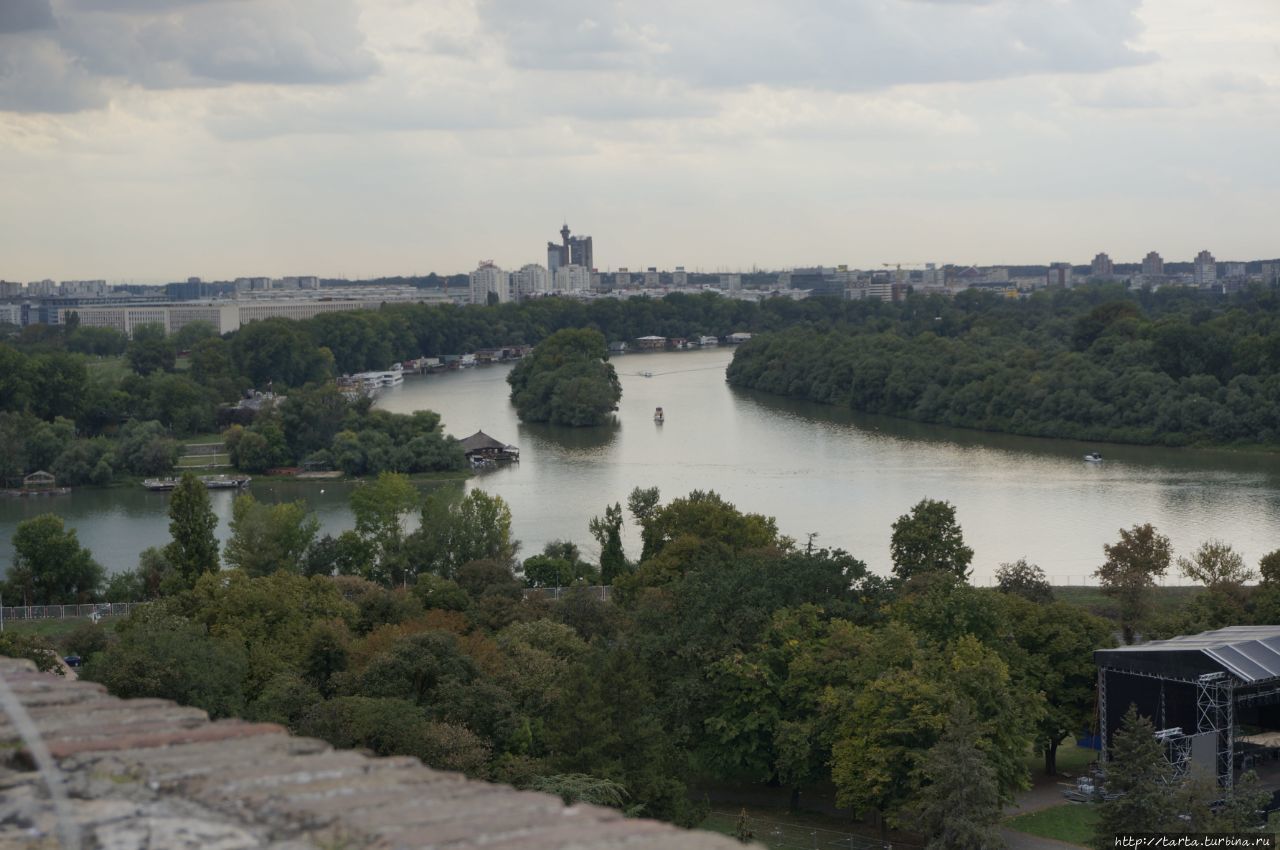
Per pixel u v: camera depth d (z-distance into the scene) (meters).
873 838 98.69
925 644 110.44
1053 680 114.19
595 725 89.00
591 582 173.25
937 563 151.12
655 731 91.81
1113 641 122.94
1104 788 91.56
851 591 128.88
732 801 109.94
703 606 117.88
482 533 176.75
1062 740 125.56
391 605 132.75
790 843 97.19
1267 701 111.19
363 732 86.19
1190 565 148.75
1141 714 107.19
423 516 179.88
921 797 90.00
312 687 102.31
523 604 142.62
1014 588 139.62
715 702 108.12
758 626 114.94
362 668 103.88
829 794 111.69
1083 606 154.62
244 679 108.00
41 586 168.75
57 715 21.25
